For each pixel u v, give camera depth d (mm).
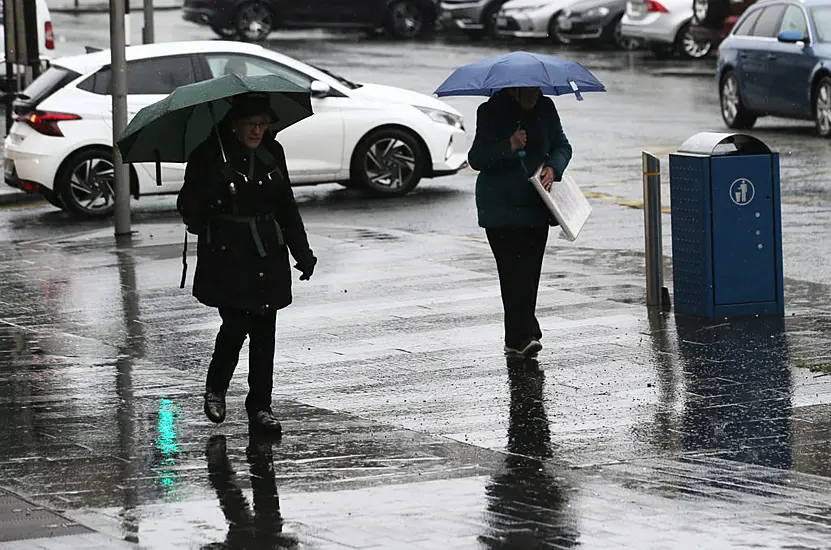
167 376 24766
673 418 21234
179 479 18547
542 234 25109
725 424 20844
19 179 43906
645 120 61375
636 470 18562
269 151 20453
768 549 14617
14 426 21609
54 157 43219
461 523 16047
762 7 59500
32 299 31625
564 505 16766
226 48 44969
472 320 28188
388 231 38969
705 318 27703
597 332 26812
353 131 45469
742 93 59219
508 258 25047
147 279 33469
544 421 21266
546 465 18953
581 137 56812
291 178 45031
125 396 23422
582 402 22250
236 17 93500
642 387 23016
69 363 25828
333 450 19938
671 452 19516
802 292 30188
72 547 15344
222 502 17344
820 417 21062
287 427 21266
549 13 92062
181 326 28688
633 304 29172
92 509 17078
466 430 20891
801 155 51000
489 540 15273
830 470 18391
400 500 17234
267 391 21031
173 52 44375
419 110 46281
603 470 18609
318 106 45156
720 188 27453
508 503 16938
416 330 27484
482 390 23125
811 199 42156
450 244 36844
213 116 20203
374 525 16078
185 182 20469
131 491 17969
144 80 43969
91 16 109312
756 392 22516
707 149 27422
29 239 40344
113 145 39312
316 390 23391
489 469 18766
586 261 34469
